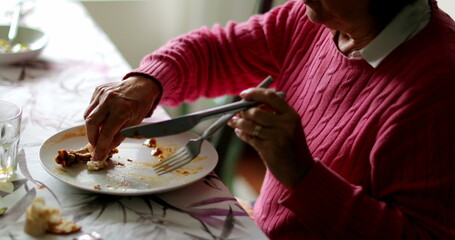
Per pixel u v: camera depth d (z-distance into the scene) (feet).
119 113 2.92
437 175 2.43
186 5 7.90
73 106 3.61
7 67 4.13
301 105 3.24
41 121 3.34
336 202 2.49
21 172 2.72
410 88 2.56
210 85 4.05
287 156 2.37
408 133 2.51
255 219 3.33
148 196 2.61
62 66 4.27
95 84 3.99
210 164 2.90
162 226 2.39
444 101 2.46
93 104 3.03
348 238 2.50
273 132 2.33
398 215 2.48
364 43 2.85
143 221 2.41
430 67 2.54
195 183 2.76
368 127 2.70
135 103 3.03
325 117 3.00
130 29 8.04
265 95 2.34
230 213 2.54
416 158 2.49
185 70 3.68
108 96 2.97
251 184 6.73
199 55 3.83
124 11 7.87
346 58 2.94
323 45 3.26
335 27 2.82
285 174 2.45
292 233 2.99
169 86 3.45
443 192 2.43
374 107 2.71
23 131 3.18
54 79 4.01
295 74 3.43
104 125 2.87
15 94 3.68
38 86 3.86
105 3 7.73
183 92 3.84
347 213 2.48
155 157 2.97
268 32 3.73
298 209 2.52
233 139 5.96
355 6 2.62
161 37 8.18
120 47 8.13
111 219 2.40
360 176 2.76
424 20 2.68
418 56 2.61
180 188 2.69
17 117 2.62
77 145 3.04
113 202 2.53
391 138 2.54
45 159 2.80
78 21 5.41
